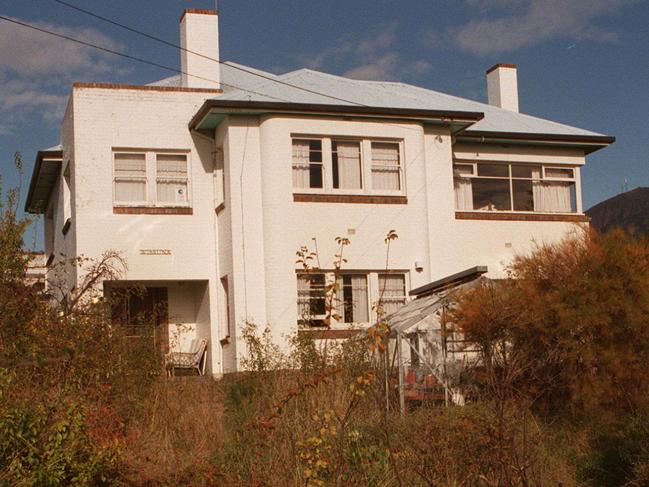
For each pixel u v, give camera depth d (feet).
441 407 46.60
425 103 86.43
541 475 37.04
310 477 34.17
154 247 80.18
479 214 86.22
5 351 42.80
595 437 44.16
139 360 50.65
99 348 47.44
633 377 46.32
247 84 85.81
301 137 79.00
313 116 78.79
